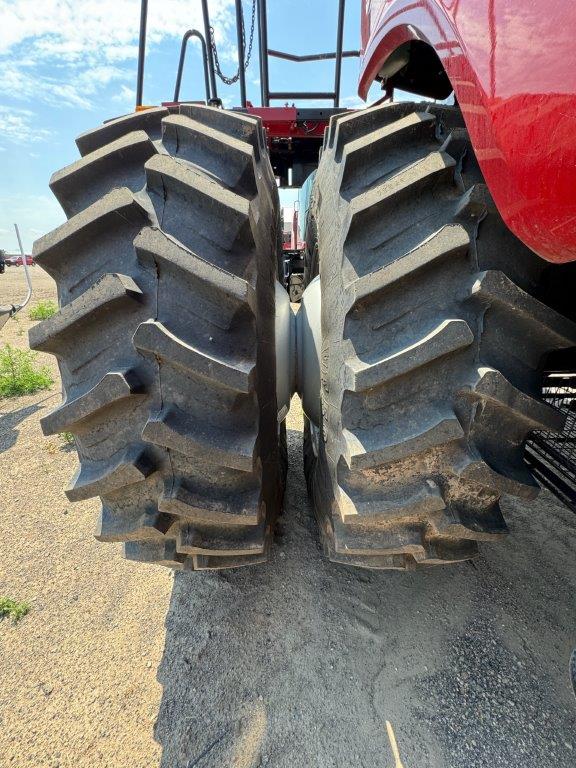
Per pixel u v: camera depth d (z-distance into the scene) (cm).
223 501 122
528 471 118
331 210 142
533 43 71
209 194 118
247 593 195
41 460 339
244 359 118
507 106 77
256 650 170
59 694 160
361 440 113
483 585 196
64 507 276
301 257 718
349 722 144
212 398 114
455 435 104
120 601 200
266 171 171
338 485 124
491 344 107
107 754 141
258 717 147
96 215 116
